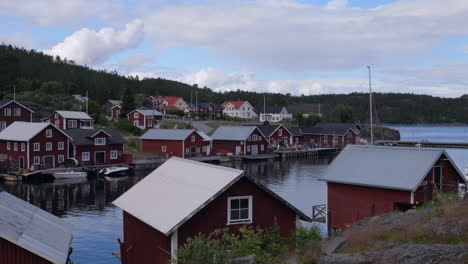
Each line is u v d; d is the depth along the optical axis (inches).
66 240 795.4
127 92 4525.1
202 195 723.4
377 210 1035.9
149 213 764.6
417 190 996.6
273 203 778.2
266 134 3789.4
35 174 2217.0
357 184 1059.3
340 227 1104.8
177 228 684.7
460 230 613.3
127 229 913.5
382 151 1117.7
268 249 657.6
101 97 5575.8
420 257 497.4
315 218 1161.4
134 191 894.4
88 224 1370.6
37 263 677.9
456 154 3649.1
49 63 7057.1
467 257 469.7
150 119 4180.6
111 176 2423.7
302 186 2063.2
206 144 3267.7
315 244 645.3
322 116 5324.8
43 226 810.2
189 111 5511.8
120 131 3818.9
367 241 665.0
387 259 517.7
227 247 651.5
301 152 3631.9
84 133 2674.7
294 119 5359.3
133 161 2733.8
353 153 1156.5
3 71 4921.3
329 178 1113.4
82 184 2146.9
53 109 4291.3
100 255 1074.1
